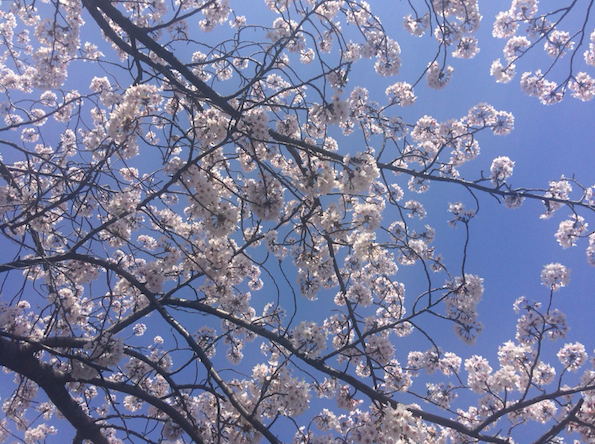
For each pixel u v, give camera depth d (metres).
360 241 5.12
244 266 6.06
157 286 5.36
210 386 4.49
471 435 4.27
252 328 5.14
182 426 4.62
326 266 5.33
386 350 5.62
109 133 4.01
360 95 6.56
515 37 7.12
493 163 6.37
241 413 4.21
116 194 4.63
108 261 5.05
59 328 5.39
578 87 7.00
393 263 7.07
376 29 6.26
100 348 3.95
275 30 6.41
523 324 5.41
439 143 7.42
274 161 7.29
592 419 4.79
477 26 6.30
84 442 6.20
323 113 4.75
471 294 5.21
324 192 4.25
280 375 4.74
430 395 6.01
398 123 7.09
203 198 4.36
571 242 6.45
